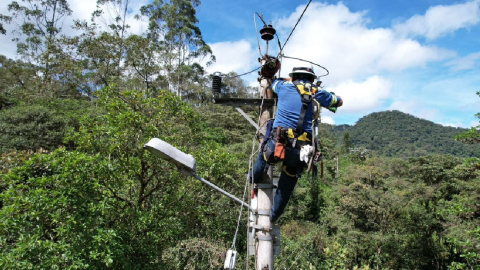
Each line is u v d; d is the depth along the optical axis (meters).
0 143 14.33
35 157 5.87
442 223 16.02
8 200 5.52
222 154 8.52
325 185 23.70
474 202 12.91
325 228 16.92
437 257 16.23
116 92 8.05
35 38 31.45
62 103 22.36
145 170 7.49
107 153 7.13
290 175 2.73
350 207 17.02
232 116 30.28
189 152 8.14
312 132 2.58
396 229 16.75
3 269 4.60
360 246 15.52
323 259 13.73
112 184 6.59
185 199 7.96
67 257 5.02
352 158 41.78
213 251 8.56
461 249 12.40
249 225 3.04
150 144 2.56
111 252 5.46
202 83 34.97
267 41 3.26
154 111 7.97
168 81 26.14
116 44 22.12
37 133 15.54
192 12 34.53
